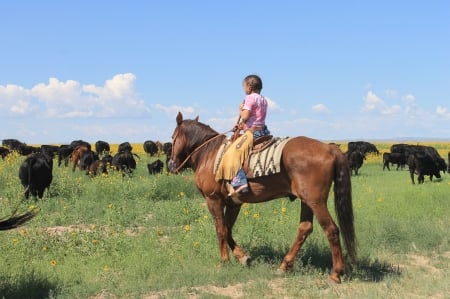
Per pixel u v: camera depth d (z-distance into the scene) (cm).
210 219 1116
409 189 1736
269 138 789
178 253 898
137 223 1231
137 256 873
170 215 1273
